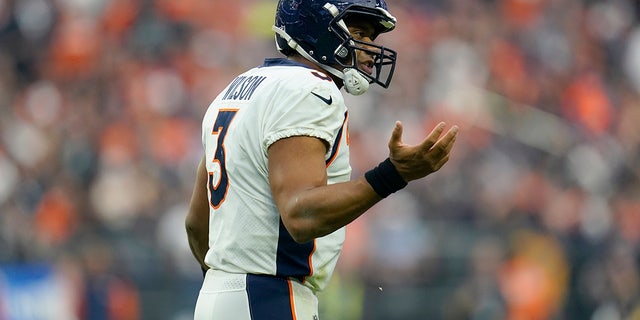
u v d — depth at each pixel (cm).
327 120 1234
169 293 3550
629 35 5750
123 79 4591
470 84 4928
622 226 4444
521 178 4472
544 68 5259
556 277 3928
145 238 3759
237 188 1284
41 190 3941
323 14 1317
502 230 3928
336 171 1265
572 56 5447
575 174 4647
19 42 4847
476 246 3844
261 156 1261
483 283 3747
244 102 1295
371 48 1352
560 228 4253
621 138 5150
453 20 5197
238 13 5016
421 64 4900
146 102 4472
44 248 3534
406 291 3700
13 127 4188
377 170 1184
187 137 4372
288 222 1195
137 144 4206
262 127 1256
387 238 3766
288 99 1238
